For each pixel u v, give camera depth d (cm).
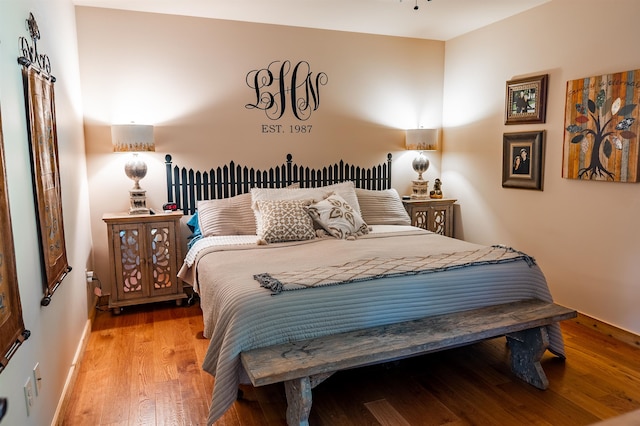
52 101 225
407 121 468
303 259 273
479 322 223
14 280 148
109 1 337
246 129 404
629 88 290
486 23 408
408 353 196
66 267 233
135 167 352
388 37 448
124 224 342
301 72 418
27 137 178
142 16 363
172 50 374
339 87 436
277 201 347
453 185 473
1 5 157
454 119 466
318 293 211
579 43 326
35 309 176
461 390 234
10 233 146
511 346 250
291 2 344
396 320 225
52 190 212
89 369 259
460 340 208
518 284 257
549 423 205
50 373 196
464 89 448
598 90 310
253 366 177
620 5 295
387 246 306
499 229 413
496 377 248
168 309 363
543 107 358
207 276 260
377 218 401
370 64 445
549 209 359
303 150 428
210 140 393
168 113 378
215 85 390
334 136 439
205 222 355
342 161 445
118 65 360
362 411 215
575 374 250
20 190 167
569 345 290
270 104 410
